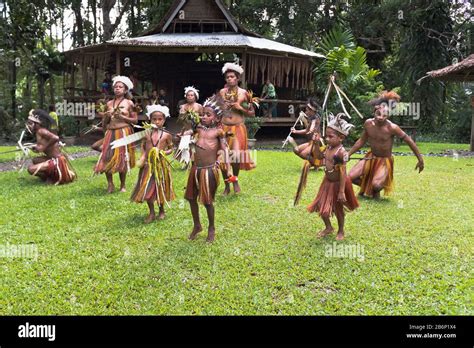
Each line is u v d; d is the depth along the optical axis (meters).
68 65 20.70
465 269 4.31
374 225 5.75
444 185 8.38
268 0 25.27
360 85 16.56
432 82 22.86
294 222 5.91
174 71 23.83
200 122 5.10
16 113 20.94
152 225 5.77
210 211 5.11
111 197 7.34
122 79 7.68
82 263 4.50
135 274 4.23
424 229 5.59
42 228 5.62
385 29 25.61
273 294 3.85
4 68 19.38
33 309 3.59
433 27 22.95
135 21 30.45
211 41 17.25
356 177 7.28
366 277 4.14
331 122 5.08
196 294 3.83
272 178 8.98
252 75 17.98
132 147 7.77
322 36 26.27
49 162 8.42
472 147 15.58
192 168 5.14
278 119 17.64
